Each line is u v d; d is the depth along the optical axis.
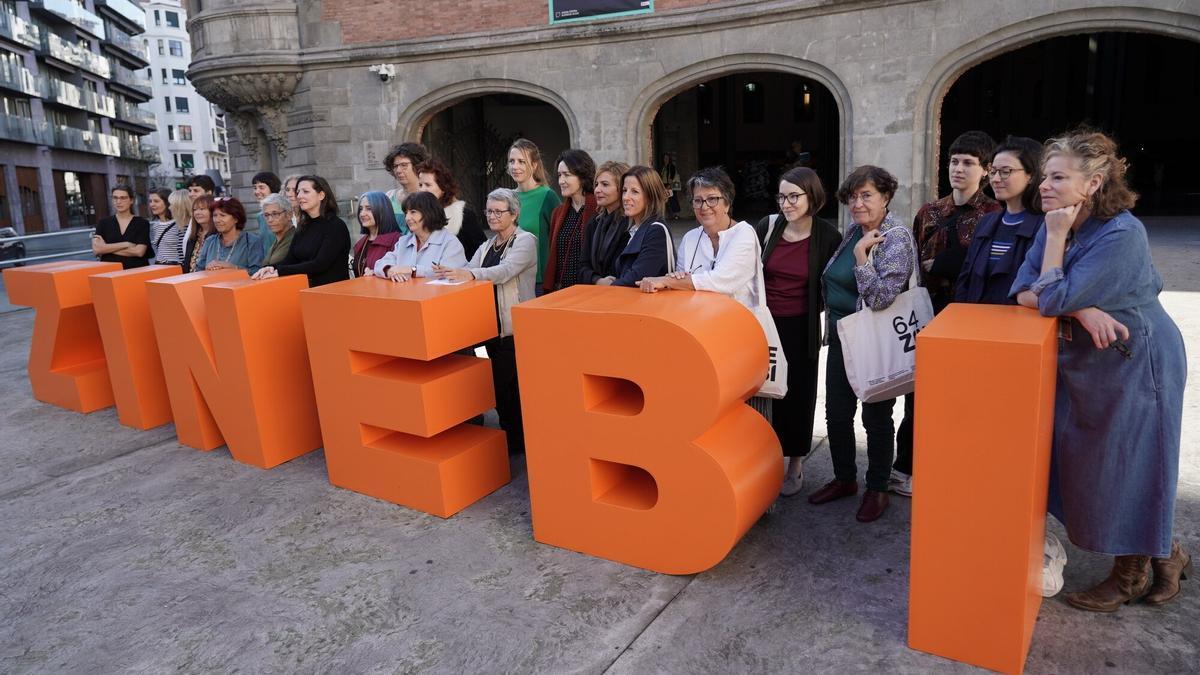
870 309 3.03
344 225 4.82
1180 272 8.20
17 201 36.91
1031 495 2.17
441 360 3.91
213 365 4.35
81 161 45.94
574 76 13.05
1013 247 2.80
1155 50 23.05
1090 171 2.24
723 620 2.64
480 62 13.74
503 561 3.13
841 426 3.40
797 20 11.20
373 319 3.56
